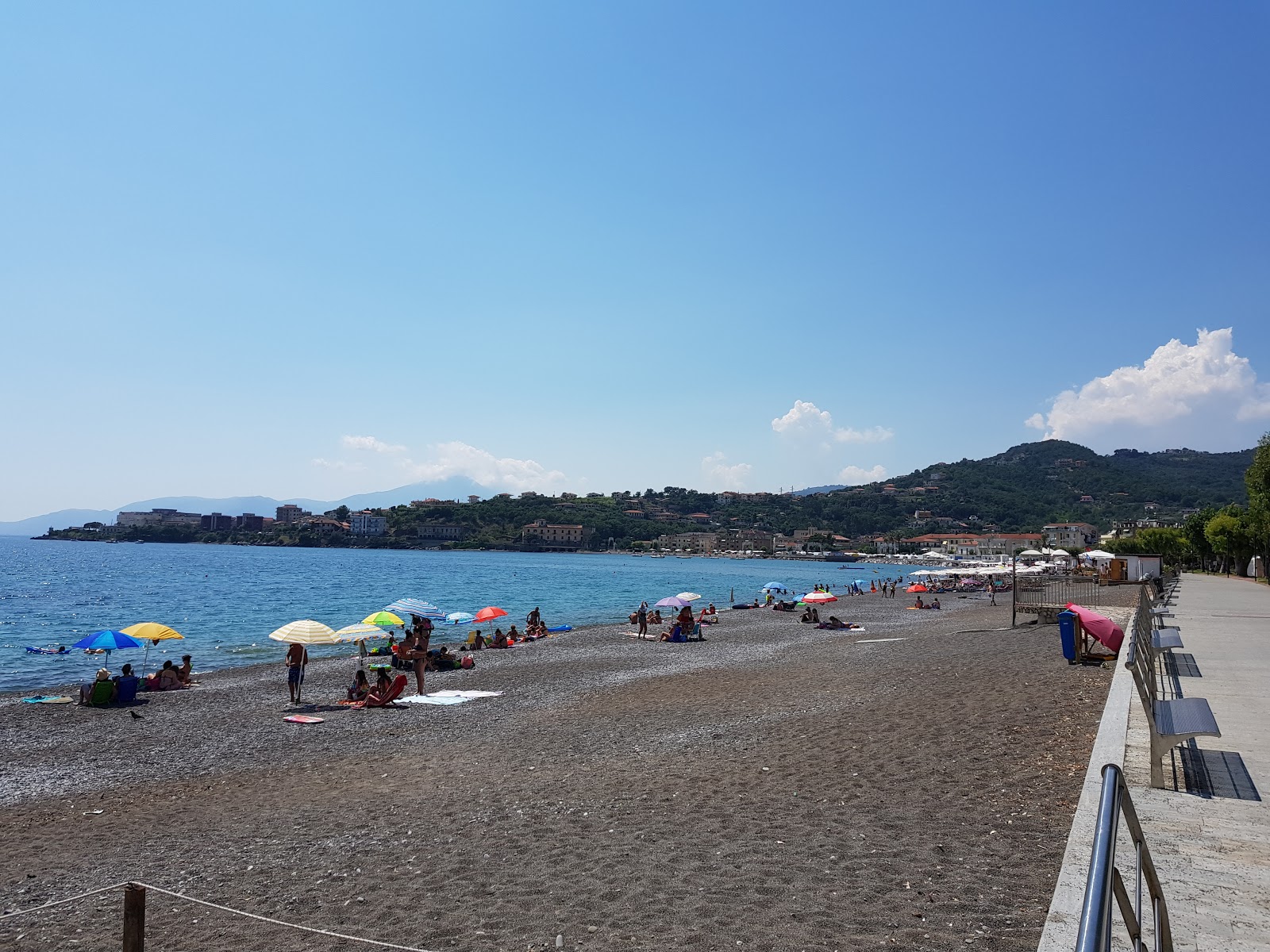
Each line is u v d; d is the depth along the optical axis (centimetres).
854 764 1134
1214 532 7656
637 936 639
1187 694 1184
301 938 690
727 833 877
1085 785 737
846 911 648
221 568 12250
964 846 771
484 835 932
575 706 1911
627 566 19050
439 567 14412
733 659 2842
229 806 1177
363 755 1482
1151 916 480
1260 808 676
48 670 2980
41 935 728
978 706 1488
